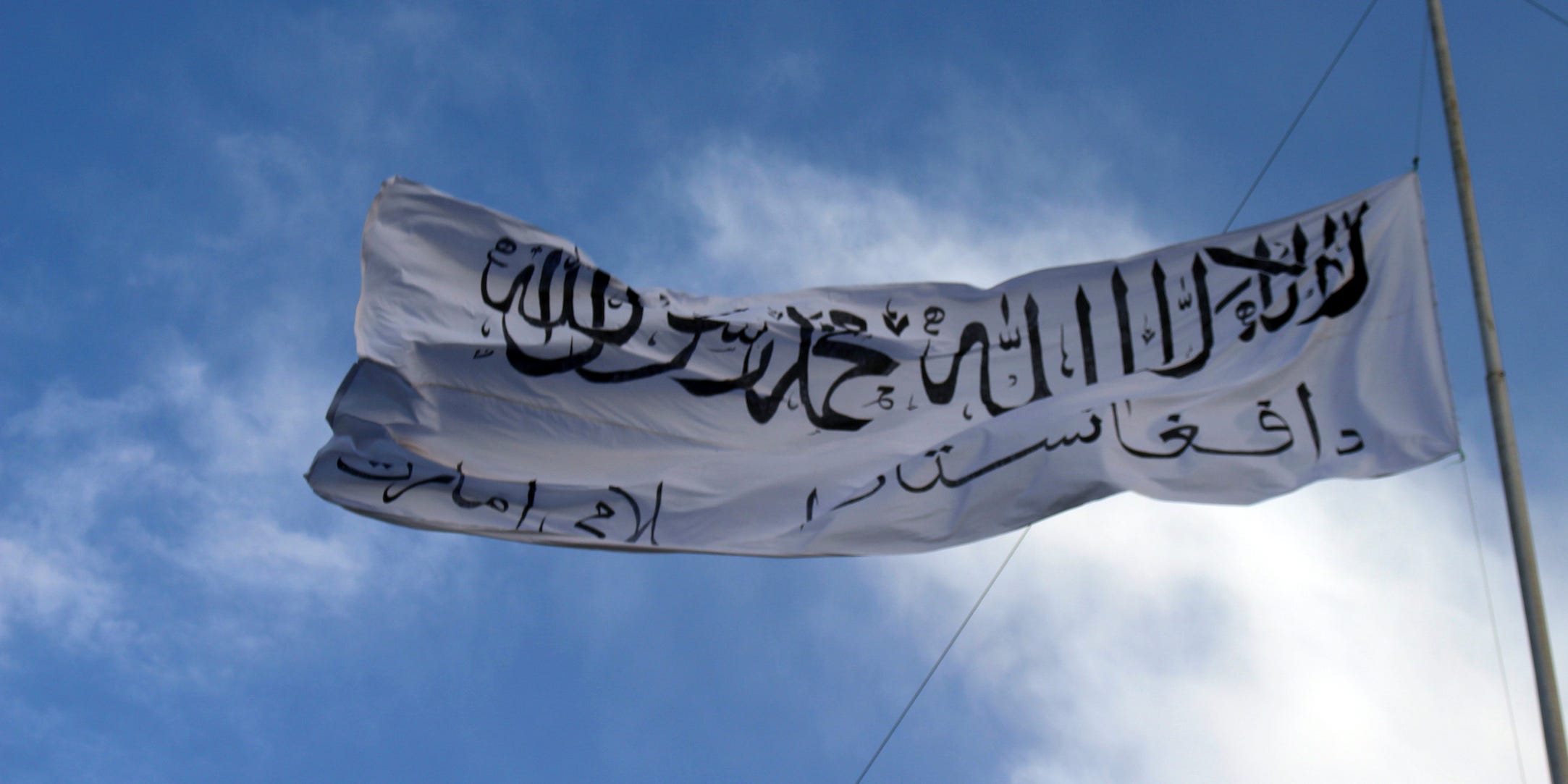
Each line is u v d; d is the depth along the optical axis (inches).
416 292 551.2
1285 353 516.7
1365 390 493.4
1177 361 538.6
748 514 529.3
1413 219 523.5
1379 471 472.7
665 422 550.0
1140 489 481.4
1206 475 483.5
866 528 507.5
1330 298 520.7
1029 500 494.9
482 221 565.9
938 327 571.2
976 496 504.1
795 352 565.9
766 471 539.5
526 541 525.7
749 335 567.8
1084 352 553.9
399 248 555.5
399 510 526.9
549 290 562.6
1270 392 502.0
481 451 538.0
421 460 533.3
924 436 544.4
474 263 561.6
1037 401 535.2
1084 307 562.3
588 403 548.7
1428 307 502.9
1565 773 348.2
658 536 526.6
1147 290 557.9
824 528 513.7
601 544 524.1
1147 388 525.7
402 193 562.6
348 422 537.3
